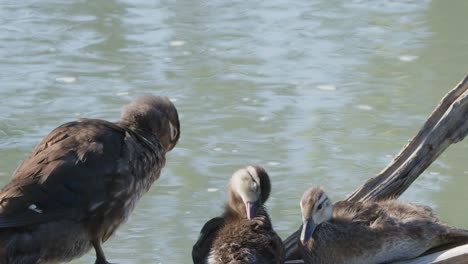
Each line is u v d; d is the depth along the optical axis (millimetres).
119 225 10633
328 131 17281
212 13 22500
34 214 9945
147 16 22297
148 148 10930
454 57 20109
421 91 18656
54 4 22906
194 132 17281
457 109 11273
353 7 22875
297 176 15891
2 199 9938
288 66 19781
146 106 11266
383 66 19734
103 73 19438
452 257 10227
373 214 10656
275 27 21672
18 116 17703
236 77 19297
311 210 10500
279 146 16828
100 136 10562
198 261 10398
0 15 22250
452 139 11312
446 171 16078
